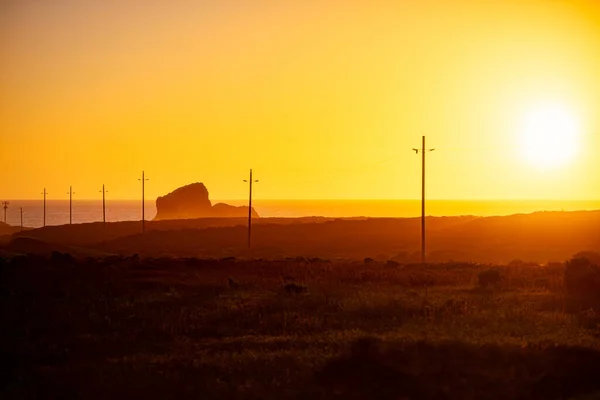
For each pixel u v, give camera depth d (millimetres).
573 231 193375
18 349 51500
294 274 98188
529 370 43156
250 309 67562
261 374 42750
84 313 67062
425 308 66000
